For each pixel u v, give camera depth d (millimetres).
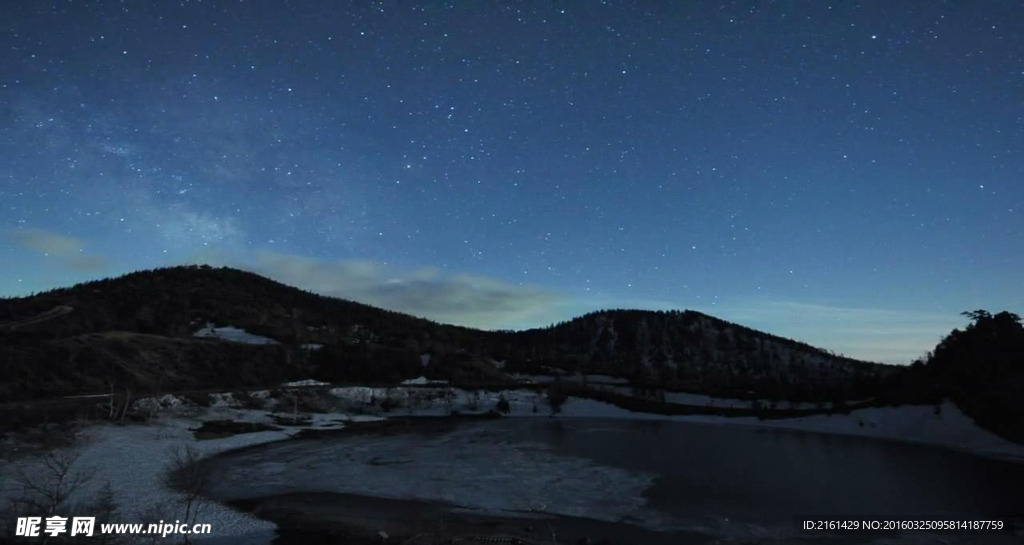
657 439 62656
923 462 47875
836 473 42469
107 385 70250
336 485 35344
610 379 135750
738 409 89625
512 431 69000
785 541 25344
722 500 33031
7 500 26891
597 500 32781
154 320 118062
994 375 65250
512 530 26203
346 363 108125
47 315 107812
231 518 26375
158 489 31953
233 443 51969
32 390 63969
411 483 36500
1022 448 53688
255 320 134500
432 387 97625
